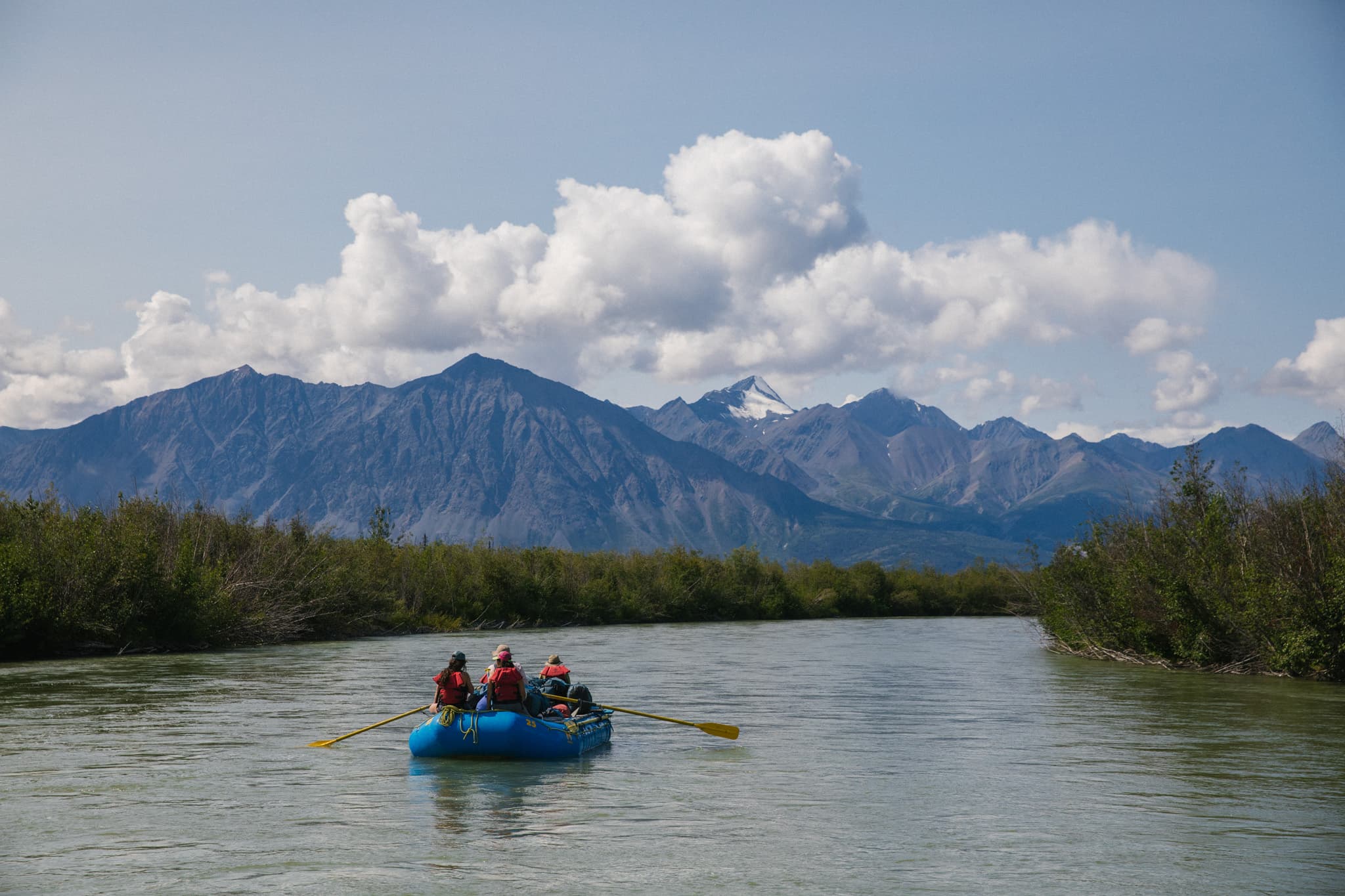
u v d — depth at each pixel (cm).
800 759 2055
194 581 4534
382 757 2003
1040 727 2486
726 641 5881
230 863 1330
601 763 1995
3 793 1700
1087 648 4653
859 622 8975
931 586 11062
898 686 3425
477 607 6938
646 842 1434
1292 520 3588
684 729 2464
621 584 8412
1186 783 1836
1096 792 1764
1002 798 1709
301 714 2570
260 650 4675
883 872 1308
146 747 2103
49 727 2358
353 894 1212
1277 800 1706
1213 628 3841
